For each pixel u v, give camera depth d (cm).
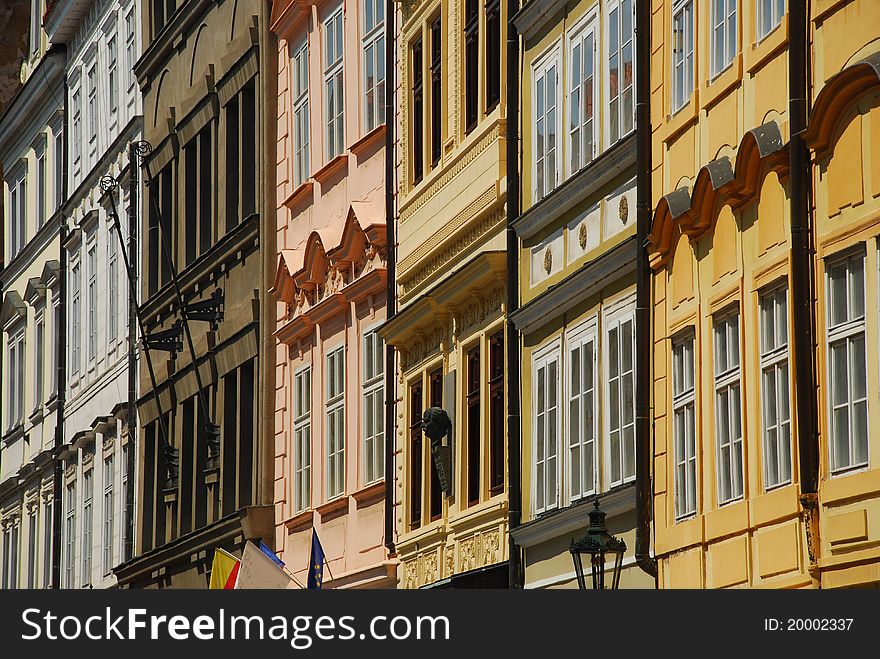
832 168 3588
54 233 12531
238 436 8450
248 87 8681
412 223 6606
